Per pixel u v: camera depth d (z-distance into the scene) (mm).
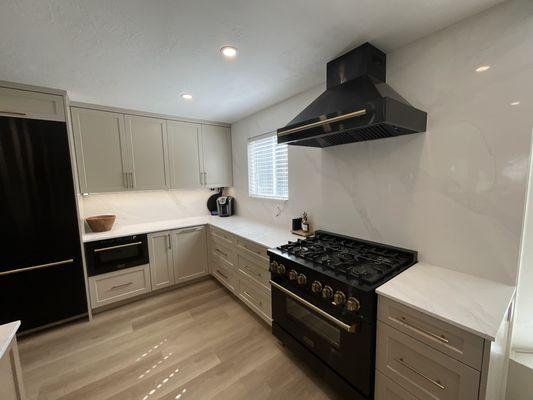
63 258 2260
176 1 1135
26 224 2086
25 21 1238
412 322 1132
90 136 2586
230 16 1257
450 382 1042
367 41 1509
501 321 983
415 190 1588
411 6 1204
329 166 2139
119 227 3002
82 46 1489
